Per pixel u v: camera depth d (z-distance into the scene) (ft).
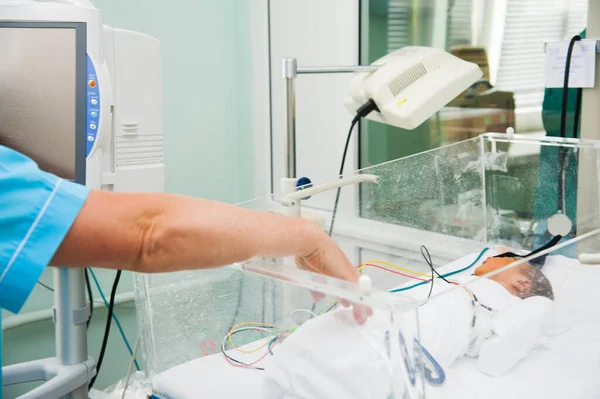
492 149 5.61
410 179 5.00
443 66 4.03
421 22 6.32
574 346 3.51
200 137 7.92
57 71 3.99
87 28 4.02
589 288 3.66
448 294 3.18
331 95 7.07
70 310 4.16
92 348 7.07
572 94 5.24
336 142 7.13
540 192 5.27
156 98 4.76
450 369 3.17
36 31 4.00
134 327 7.36
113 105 4.39
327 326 2.45
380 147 6.86
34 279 1.81
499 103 5.82
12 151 1.87
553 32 5.33
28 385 6.44
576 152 4.89
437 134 6.35
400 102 3.87
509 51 5.66
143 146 4.71
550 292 3.49
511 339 3.27
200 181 8.02
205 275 3.14
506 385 3.15
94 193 1.93
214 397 2.92
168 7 7.39
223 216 2.07
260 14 7.68
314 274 2.48
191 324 3.29
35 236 1.82
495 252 5.24
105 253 1.89
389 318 2.16
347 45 6.83
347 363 2.33
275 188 8.04
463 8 5.94
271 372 2.64
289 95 4.00
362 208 4.57
